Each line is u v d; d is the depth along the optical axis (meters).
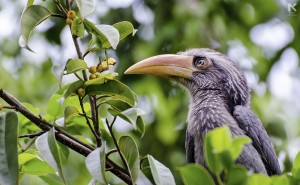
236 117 11.02
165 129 16.41
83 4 7.90
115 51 16.34
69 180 15.10
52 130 7.63
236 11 17.38
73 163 15.20
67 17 8.05
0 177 7.41
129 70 11.51
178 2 16.47
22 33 8.02
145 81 16.53
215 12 16.70
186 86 11.88
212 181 6.71
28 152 9.04
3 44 17.81
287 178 7.16
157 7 16.55
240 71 11.91
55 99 9.70
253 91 16.80
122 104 8.54
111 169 8.37
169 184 7.58
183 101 16.55
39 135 8.34
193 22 16.30
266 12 17.67
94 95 8.30
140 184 8.27
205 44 16.38
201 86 11.73
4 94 8.33
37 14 8.09
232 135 10.78
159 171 7.65
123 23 8.41
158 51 16.39
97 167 7.52
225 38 16.64
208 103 11.33
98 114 9.21
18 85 17.44
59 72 7.85
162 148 16.36
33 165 8.88
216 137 6.59
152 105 16.72
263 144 10.93
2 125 7.64
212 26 16.53
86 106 9.44
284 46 17.86
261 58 17.39
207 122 11.03
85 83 8.09
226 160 6.67
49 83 17.55
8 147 7.55
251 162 10.39
